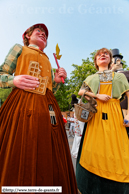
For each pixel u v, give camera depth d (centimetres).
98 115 174
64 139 122
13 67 119
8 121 100
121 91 180
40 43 139
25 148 90
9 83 107
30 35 140
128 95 182
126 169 148
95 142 162
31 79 108
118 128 163
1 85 112
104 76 188
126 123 163
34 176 85
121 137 159
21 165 86
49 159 94
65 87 2058
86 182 160
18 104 103
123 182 143
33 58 121
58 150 105
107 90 183
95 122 172
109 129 162
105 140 157
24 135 93
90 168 157
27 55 120
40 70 122
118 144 155
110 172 146
